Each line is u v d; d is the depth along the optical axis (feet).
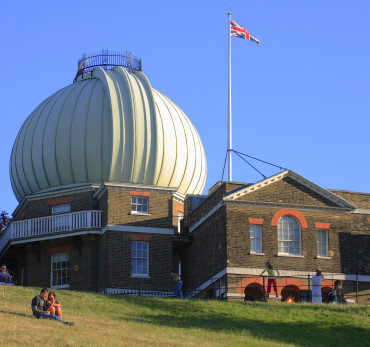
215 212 180.55
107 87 201.16
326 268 176.65
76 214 190.39
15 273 226.79
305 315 141.38
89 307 142.00
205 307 145.07
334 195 180.14
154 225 189.57
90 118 198.80
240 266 171.32
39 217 194.90
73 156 197.88
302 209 178.60
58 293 150.71
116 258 184.34
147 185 191.11
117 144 195.93
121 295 153.69
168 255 188.85
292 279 173.37
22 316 122.62
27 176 204.54
